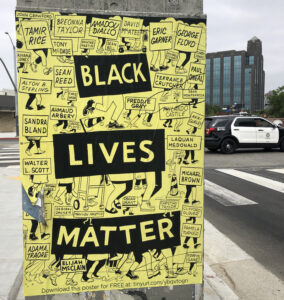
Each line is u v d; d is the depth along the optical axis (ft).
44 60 6.40
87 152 6.68
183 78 6.81
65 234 6.79
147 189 6.92
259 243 14.99
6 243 13.43
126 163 6.81
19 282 10.64
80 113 6.59
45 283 6.84
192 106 6.89
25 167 6.53
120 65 6.61
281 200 22.57
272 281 11.53
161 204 7.00
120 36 6.56
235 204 21.62
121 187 6.84
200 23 6.75
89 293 6.97
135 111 6.74
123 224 6.93
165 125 6.84
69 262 6.86
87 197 6.76
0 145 67.67
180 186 7.02
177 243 7.13
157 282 7.16
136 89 6.70
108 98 6.64
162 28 6.66
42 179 6.60
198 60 6.81
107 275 7.00
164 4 6.81
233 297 10.27
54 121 6.53
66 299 6.92
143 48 6.64
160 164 6.91
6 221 16.35
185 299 7.29
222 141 49.60
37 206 6.57
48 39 6.38
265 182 28.58
